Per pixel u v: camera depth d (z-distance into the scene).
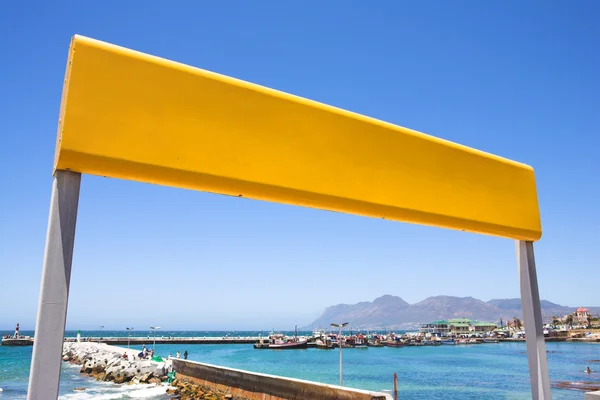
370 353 85.06
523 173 5.62
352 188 4.17
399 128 4.60
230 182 3.57
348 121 4.26
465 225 4.97
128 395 24.42
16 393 26.83
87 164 3.08
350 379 41.44
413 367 55.19
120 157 3.17
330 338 101.75
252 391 17.69
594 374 46.38
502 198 5.33
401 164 4.55
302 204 3.95
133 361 34.56
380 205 4.32
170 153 3.36
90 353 46.69
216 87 3.63
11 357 60.03
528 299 5.47
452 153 4.97
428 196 4.69
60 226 3.00
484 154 5.26
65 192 3.07
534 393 5.21
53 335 2.83
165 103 3.40
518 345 123.19
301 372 47.78
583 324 158.12
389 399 11.21
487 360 68.38
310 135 4.01
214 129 3.56
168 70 3.46
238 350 88.56
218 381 21.72
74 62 3.14
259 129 3.76
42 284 2.87
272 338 97.69
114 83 3.24
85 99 3.13
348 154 4.20
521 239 5.59
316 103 4.10
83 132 3.08
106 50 3.26
